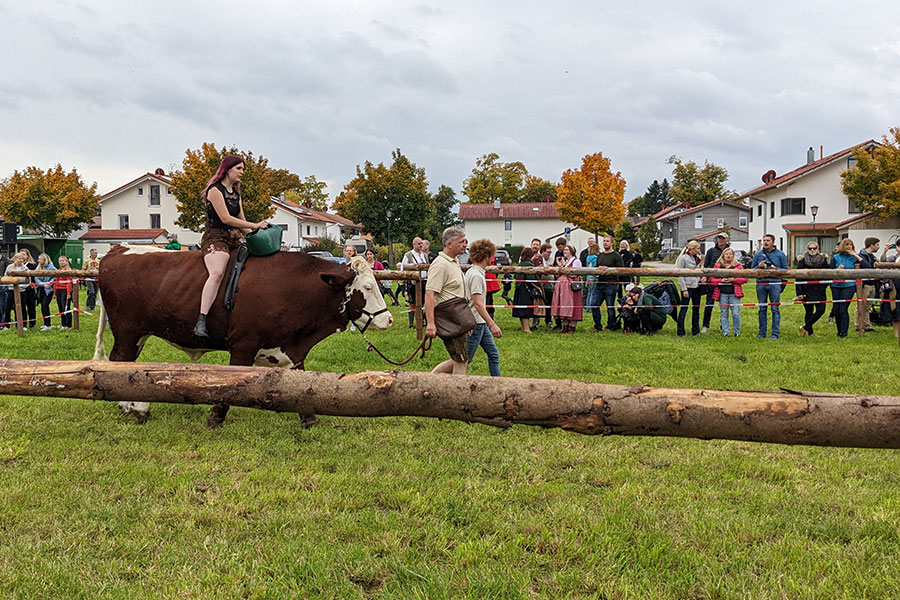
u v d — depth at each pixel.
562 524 3.90
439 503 4.20
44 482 4.52
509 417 3.43
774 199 53.97
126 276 6.12
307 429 5.93
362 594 3.18
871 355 10.22
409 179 48.06
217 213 5.95
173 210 59.00
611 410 3.32
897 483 4.66
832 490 4.50
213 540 3.70
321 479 4.62
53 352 10.76
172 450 5.30
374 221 48.12
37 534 3.76
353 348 10.84
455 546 3.66
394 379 3.54
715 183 98.81
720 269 11.70
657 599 3.12
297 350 6.25
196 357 6.56
